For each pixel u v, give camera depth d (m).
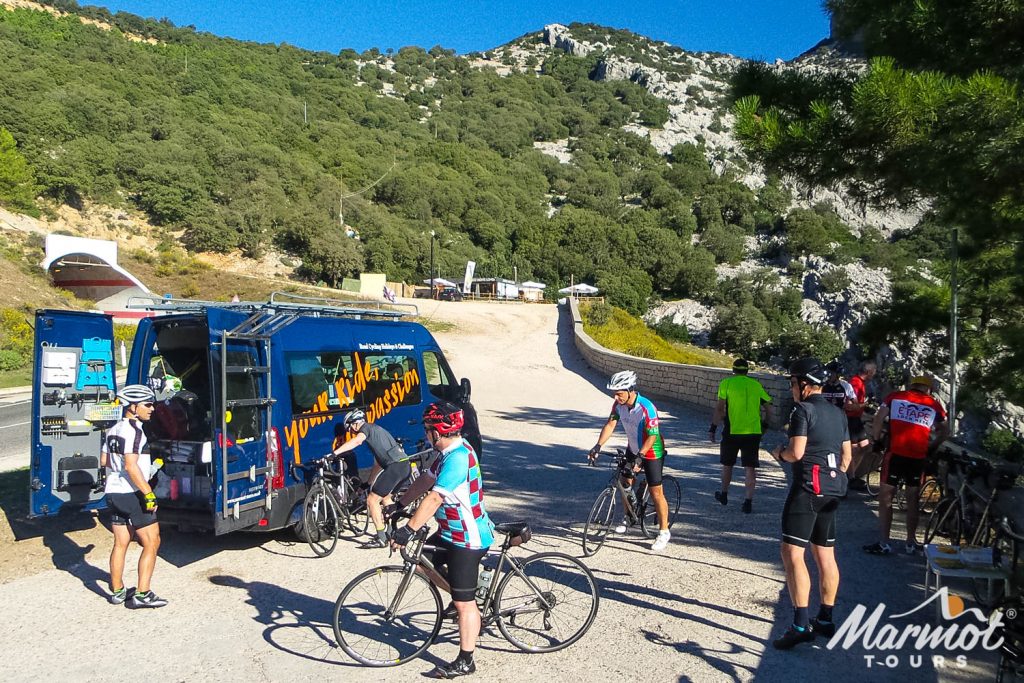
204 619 5.48
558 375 28.91
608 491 7.27
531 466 11.70
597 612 5.12
